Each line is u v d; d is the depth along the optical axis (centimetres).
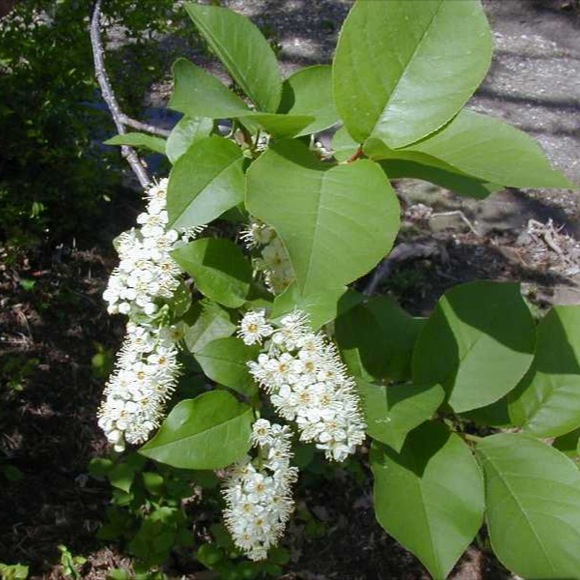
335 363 31
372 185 26
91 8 89
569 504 32
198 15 31
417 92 28
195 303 34
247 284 33
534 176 27
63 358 88
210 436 31
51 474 79
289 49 160
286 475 33
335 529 79
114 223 103
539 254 114
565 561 31
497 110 148
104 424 33
